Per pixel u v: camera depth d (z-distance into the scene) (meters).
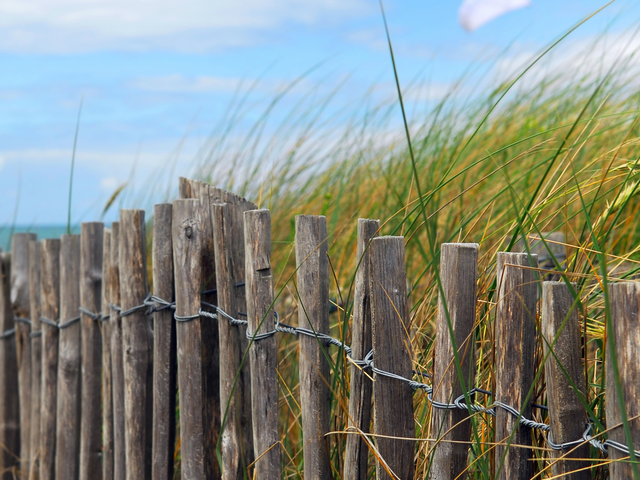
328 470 1.49
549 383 1.08
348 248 2.68
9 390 2.84
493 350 1.26
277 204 3.29
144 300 1.96
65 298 2.36
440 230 2.61
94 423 2.27
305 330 1.46
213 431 1.81
